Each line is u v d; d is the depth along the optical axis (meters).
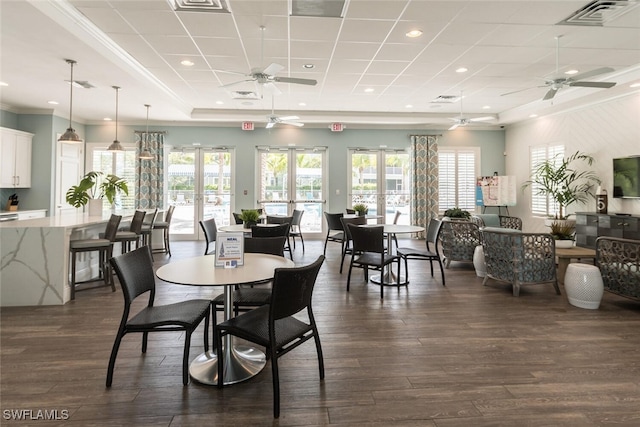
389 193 8.84
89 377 2.28
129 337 2.90
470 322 3.27
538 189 7.64
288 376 2.31
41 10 3.05
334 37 4.05
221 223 8.53
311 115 7.86
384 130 8.75
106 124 8.16
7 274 3.65
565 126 6.95
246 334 2.01
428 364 2.47
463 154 8.88
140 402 2.02
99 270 4.66
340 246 7.62
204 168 8.50
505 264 4.19
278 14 3.52
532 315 3.45
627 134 5.73
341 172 8.70
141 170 8.03
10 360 2.49
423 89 6.15
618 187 5.79
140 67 5.00
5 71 4.65
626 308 3.64
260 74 4.08
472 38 4.08
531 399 2.06
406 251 4.74
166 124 8.30
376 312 3.54
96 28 3.79
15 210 6.53
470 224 5.35
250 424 1.84
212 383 2.20
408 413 1.93
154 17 3.56
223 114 7.73
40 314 3.42
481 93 6.39
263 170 8.62
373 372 2.37
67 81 5.07
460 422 1.86
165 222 6.70
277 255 3.18
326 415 1.92
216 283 2.05
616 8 3.39
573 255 4.29
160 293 4.21
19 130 6.82
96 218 4.75
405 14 3.51
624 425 1.83
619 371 2.37
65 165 7.39
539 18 3.59
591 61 4.81
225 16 3.55
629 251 3.54
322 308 3.66
